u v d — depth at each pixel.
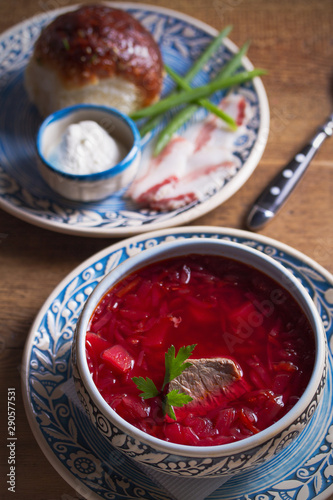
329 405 0.50
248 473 0.49
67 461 0.49
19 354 0.56
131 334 0.50
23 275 0.59
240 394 0.48
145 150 0.67
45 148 0.65
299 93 0.69
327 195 0.63
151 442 0.45
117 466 0.49
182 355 0.47
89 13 0.67
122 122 0.65
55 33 0.66
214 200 0.61
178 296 0.51
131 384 0.48
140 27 0.68
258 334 0.50
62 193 0.62
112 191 0.63
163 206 0.62
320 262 0.60
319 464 0.48
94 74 0.66
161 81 0.68
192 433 0.47
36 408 0.50
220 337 0.50
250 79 0.68
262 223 0.61
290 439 0.46
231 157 0.64
